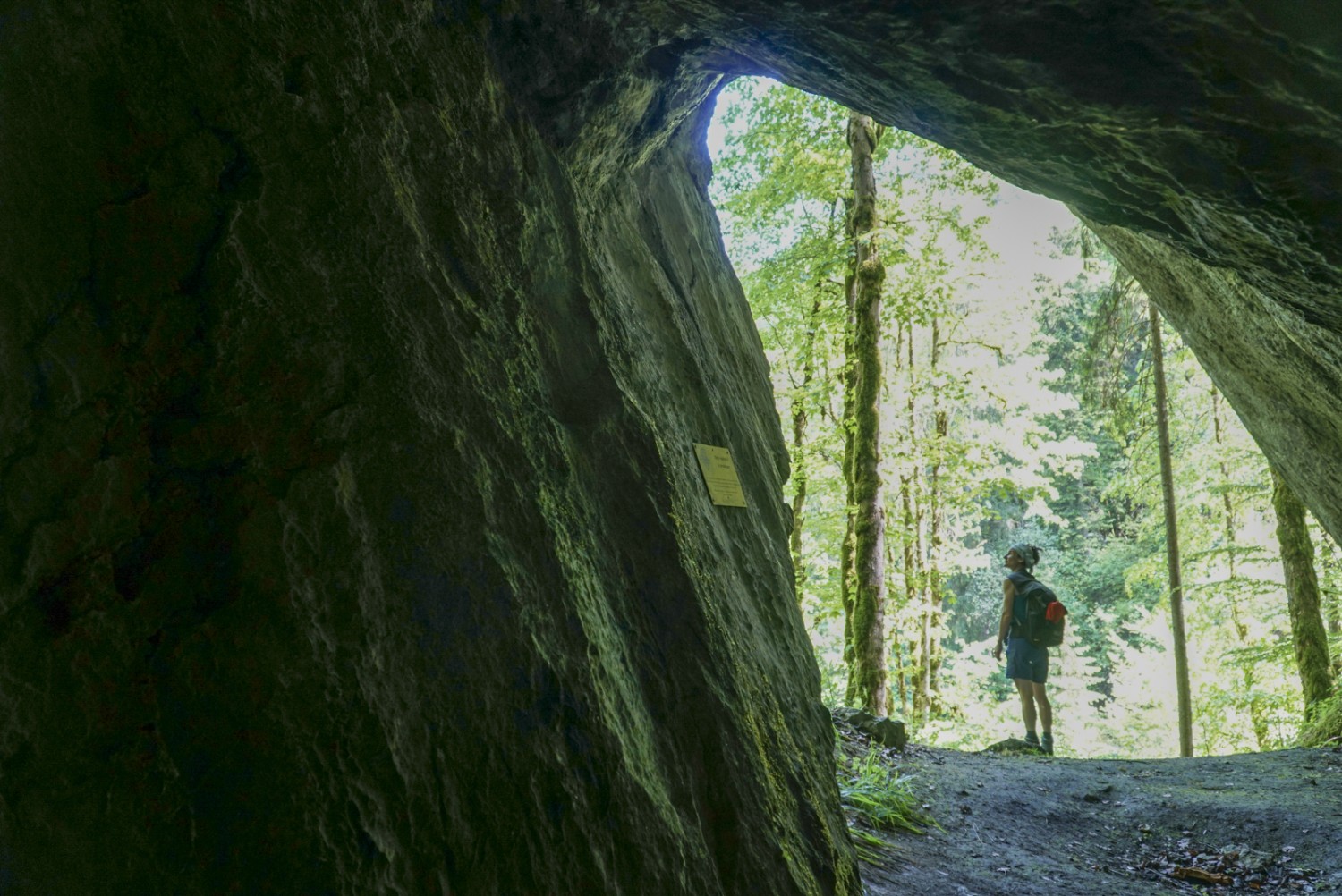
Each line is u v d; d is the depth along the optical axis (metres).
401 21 1.92
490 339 1.93
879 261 10.42
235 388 1.42
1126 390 14.70
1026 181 2.52
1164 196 2.29
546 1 2.20
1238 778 6.29
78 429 1.29
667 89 2.71
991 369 16.06
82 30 1.38
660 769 1.93
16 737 1.16
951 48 1.97
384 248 1.70
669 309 3.07
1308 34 1.64
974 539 30.98
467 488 1.67
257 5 1.61
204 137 1.47
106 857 1.17
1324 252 2.16
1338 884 4.35
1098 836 5.22
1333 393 4.67
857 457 10.08
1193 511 17.20
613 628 1.98
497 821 1.50
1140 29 1.76
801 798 2.44
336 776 1.32
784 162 12.13
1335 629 15.80
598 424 2.22
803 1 2.00
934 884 3.79
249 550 1.35
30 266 1.28
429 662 1.51
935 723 13.37
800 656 3.09
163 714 1.25
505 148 2.19
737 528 2.97
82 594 1.25
